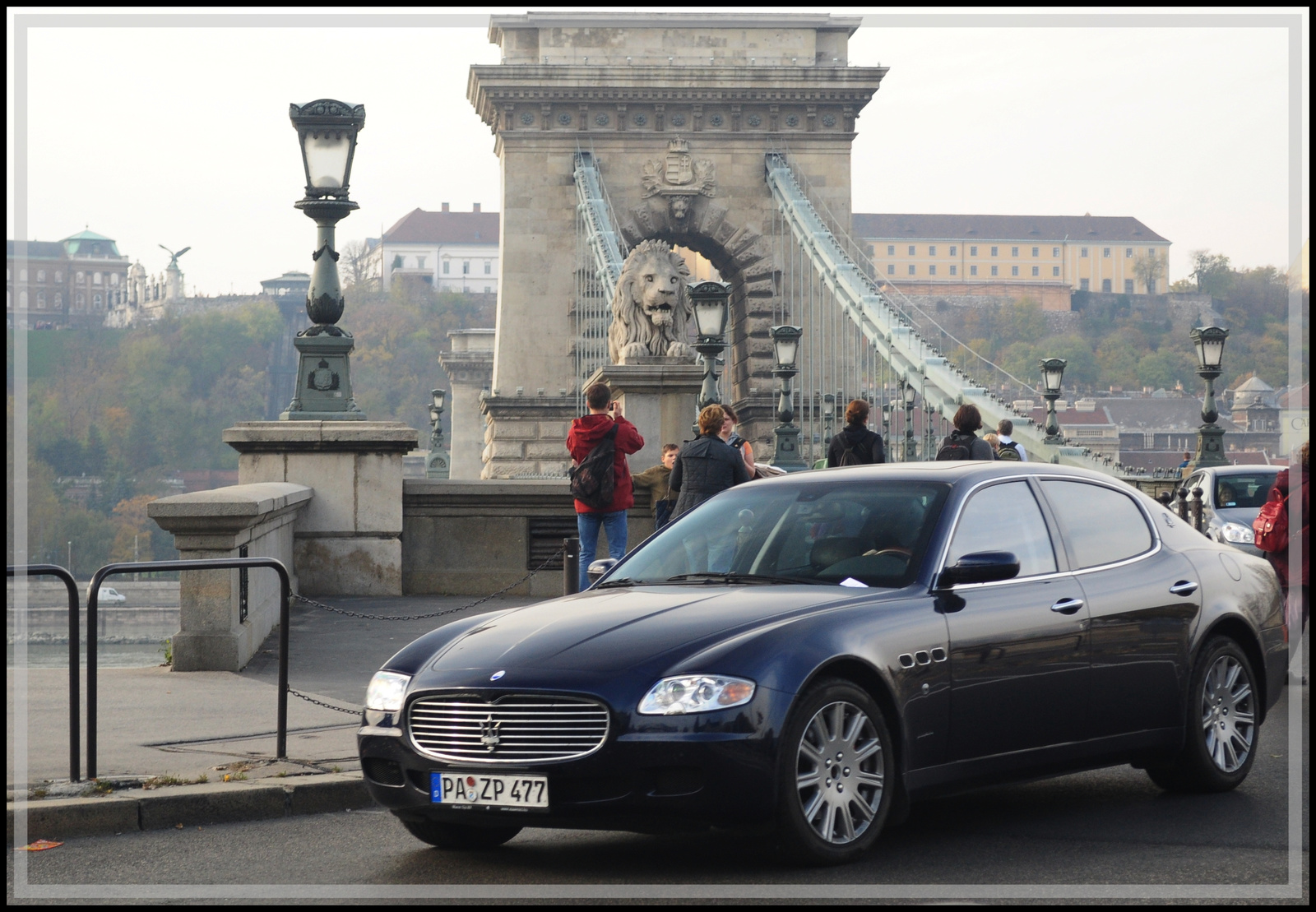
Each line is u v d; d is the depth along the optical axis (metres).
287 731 9.68
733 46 61.78
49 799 7.75
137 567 8.36
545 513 19.58
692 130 61.50
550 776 6.39
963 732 7.17
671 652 6.55
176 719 10.12
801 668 6.52
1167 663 8.16
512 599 19.42
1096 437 123.94
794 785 6.43
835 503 7.97
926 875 6.47
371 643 14.43
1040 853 6.91
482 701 6.59
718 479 15.51
